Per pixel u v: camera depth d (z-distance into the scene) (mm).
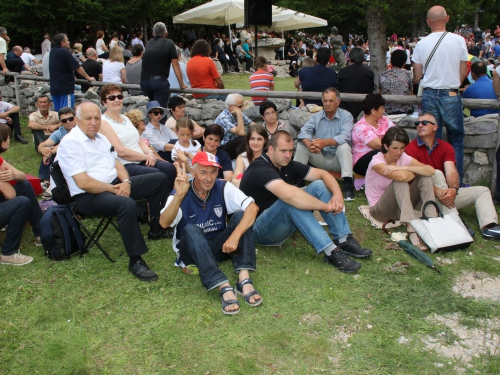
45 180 5699
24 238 4281
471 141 5285
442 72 4715
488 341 2865
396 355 2734
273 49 20422
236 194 3428
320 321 3057
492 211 4238
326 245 3562
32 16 17344
